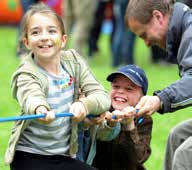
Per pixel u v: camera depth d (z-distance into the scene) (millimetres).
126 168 8047
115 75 7922
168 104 7172
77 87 7469
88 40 23125
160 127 13445
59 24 7320
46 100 7207
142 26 7812
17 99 7254
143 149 7934
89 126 7672
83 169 7383
